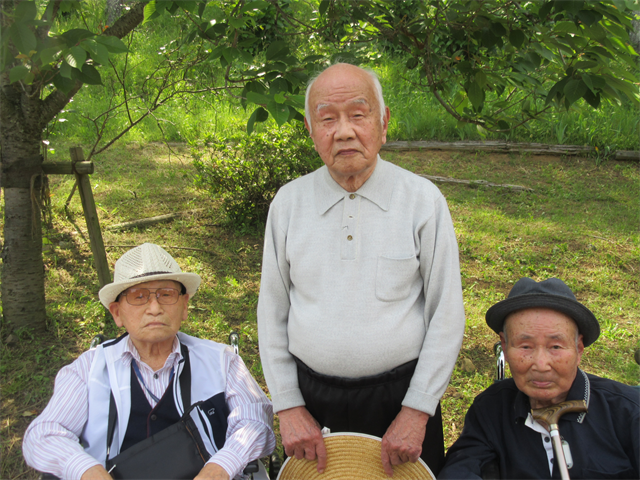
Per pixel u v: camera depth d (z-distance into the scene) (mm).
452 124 8383
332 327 1773
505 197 6781
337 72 1744
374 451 1774
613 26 2611
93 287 4363
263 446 1978
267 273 1959
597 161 7723
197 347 2113
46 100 3498
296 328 1864
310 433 1805
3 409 3035
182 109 8398
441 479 1805
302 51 4598
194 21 3031
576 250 5348
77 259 4820
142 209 5926
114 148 7738
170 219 5746
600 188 7043
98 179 6625
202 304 4254
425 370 1760
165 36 10406
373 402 1815
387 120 1887
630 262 5109
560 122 8062
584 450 1722
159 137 8203
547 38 2879
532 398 1825
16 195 3557
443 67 3680
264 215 5656
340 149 1706
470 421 1959
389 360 1786
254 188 5445
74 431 1951
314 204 1859
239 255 5145
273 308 1967
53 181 6496
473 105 3406
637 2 2553
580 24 2633
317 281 1812
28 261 3635
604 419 1755
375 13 3770
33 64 2699
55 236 5098
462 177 7285
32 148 3557
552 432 1710
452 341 1800
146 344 1995
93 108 8273
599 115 8352
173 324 1979
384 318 1770
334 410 1848
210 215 5906
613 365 3531
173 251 5105
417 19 3396
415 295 1854
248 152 5523
